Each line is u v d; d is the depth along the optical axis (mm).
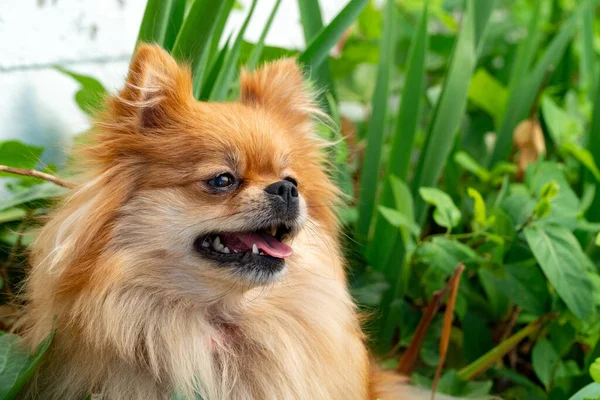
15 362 722
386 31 948
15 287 817
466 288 908
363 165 961
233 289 737
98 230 716
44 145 918
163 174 726
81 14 939
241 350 751
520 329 942
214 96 845
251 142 741
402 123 948
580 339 867
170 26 843
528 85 1053
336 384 767
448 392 850
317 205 800
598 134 1001
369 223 957
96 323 714
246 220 723
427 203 954
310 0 948
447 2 1350
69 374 728
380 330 913
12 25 877
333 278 786
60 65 927
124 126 729
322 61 917
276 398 746
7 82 879
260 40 876
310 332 768
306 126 815
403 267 917
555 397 842
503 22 1340
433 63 1242
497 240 864
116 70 950
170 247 727
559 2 1351
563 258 833
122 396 725
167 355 731
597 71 1162
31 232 804
